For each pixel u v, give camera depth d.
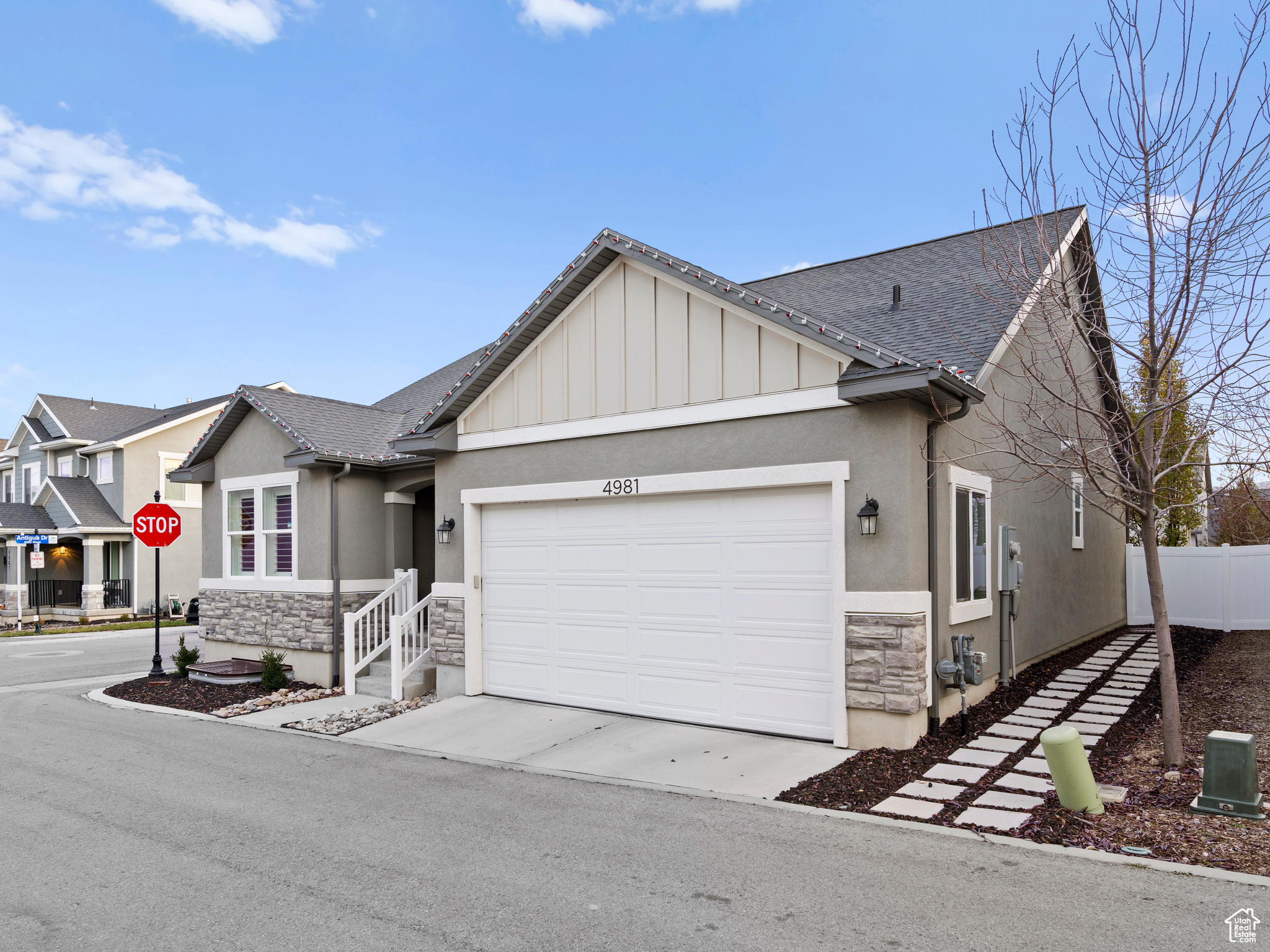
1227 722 8.30
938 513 8.26
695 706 8.77
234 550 14.23
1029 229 10.80
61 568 29.84
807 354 8.04
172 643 20.77
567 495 9.78
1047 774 6.85
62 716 10.87
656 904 4.61
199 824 6.20
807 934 4.20
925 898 4.60
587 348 9.69
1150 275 6.69
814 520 8.09
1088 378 10.80
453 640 10.90
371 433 13.70
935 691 8.06
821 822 5.93
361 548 12.80
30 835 5.99
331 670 12.30
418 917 4.51
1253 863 4.95
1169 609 15.98
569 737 8.60
